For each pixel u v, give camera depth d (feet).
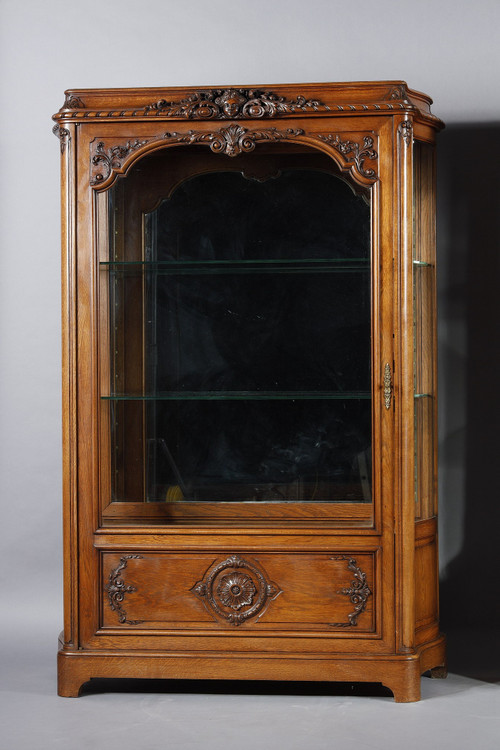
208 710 9.91
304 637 10.13
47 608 12.79
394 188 10.03
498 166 12.46
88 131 10.27
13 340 12.87
